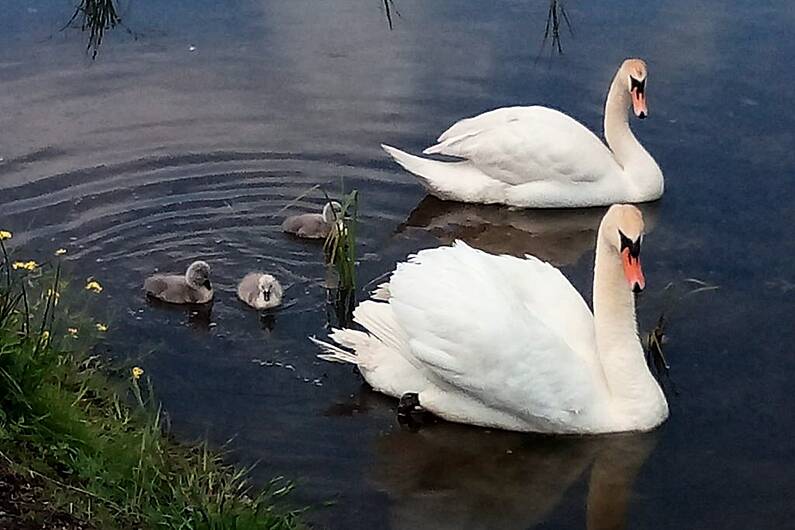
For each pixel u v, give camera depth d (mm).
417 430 9969
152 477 8352
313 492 9008
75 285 11539
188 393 10102
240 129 14359
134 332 10953
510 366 9680
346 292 11625
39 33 16109
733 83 15258
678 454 9578
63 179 13273
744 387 10258
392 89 15219
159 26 16469
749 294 11570
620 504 9070
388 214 13211
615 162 13883
